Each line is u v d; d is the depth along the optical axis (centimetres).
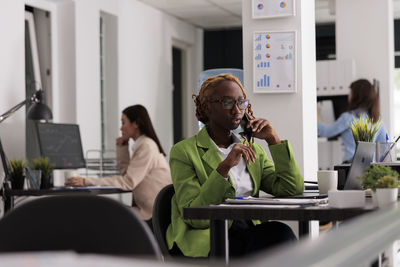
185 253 230
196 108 256
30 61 630
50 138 516
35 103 520
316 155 430
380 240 74
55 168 513
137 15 807
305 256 48
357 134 303
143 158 476
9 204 450
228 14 914
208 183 226
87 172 654
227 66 1020
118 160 541
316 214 182
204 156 244
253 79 405
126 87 778
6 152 539
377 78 783
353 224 69
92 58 693
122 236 117
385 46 780
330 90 701
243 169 255
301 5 400
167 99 882
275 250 48
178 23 930
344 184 271
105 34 763
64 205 122
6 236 122
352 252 60
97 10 707
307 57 412
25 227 123
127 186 467
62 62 664
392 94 797
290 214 183
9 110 507
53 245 121
